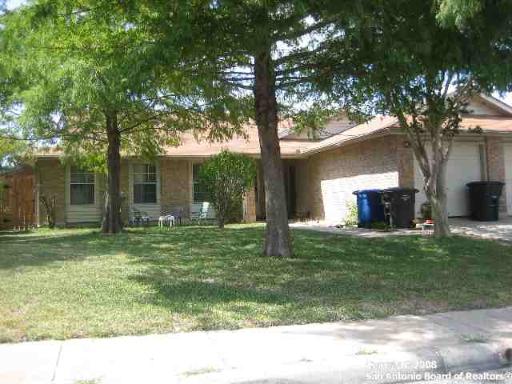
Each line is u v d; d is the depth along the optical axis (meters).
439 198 13.99
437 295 7.70
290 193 26.27
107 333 5.96
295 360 5.14
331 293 7.80
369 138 18.72
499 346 5.56
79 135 15.82
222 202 18.17
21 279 8.62
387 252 11.64
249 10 8.09
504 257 10.98
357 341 5.70
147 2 8.02
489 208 17.25
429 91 12.08
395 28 8.12
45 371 4.89
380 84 10.12
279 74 10.95
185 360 5.16
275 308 6.96
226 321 6.40
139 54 7.91
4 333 5.87
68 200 22.03
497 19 7.64
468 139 18.42
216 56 9.18
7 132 16.17
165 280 8.66
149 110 15.88
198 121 16.47
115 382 4.66
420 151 13.86
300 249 12.09
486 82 8.94
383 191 16.64
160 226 20.83
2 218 21.19
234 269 9.62
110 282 8.45
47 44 10.32
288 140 25.25
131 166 22.69
